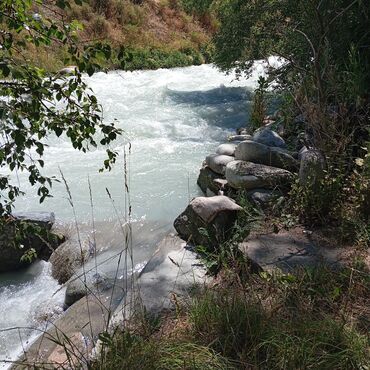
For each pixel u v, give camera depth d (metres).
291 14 8.26
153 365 2.45
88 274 4.32
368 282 3.17
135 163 7.29
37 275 4.86
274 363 2.50
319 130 4.45
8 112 2.39
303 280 3.22
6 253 4.86
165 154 7.73
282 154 5.09
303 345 2.52
